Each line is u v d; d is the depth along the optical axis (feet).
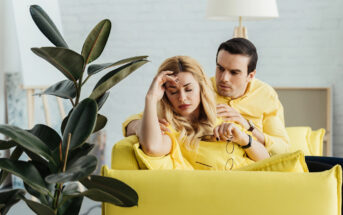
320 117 13.88
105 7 15.28
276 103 6.88
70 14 15.49
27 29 12.75
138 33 15.16
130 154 5.48
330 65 14.17
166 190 4.69
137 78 15.25
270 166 4.85
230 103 6.54
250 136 5.87
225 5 10.23
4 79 13.53
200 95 5.74
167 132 5.53
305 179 4.49
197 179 4.68
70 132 4.55
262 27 14.34
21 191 4.94
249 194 4.53
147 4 15.02
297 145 8.47
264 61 14.42
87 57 4.90
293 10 14.17
